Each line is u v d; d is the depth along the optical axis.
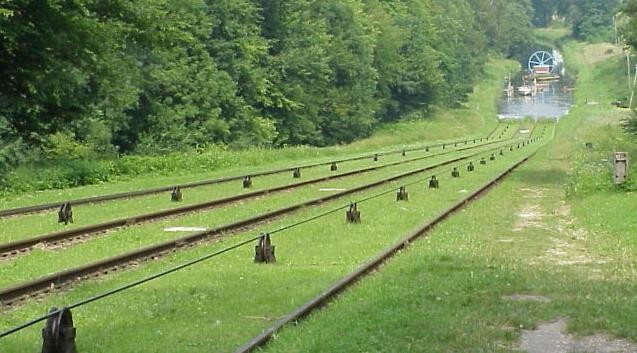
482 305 10.66
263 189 28.61
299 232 18.81
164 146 59.22
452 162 48.34
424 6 137.00
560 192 30.00
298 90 78.06
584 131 72.88
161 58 59.09
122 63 35.50
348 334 9.20
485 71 181.75
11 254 16.20
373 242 17.36
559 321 9.98
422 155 57.38
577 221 20.95
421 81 114.62
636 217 19.84
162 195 28.30
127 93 52.00
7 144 37.97
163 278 13.43
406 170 41.38
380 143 74.25
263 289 12.37
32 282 12.58
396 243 16.02
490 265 13.77
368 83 94.81
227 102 65.75
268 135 69.62
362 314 10.15
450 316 10.06
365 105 92.94
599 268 13.95
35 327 10.30
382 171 40.91
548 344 8.98
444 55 131.12
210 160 43.94
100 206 24.84
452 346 8.77
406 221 20.98
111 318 10.60
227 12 68.69
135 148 58.28
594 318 9.91
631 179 25.77
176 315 10.73
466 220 20.89
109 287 12.79
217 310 10.98
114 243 17.44
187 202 25.95
